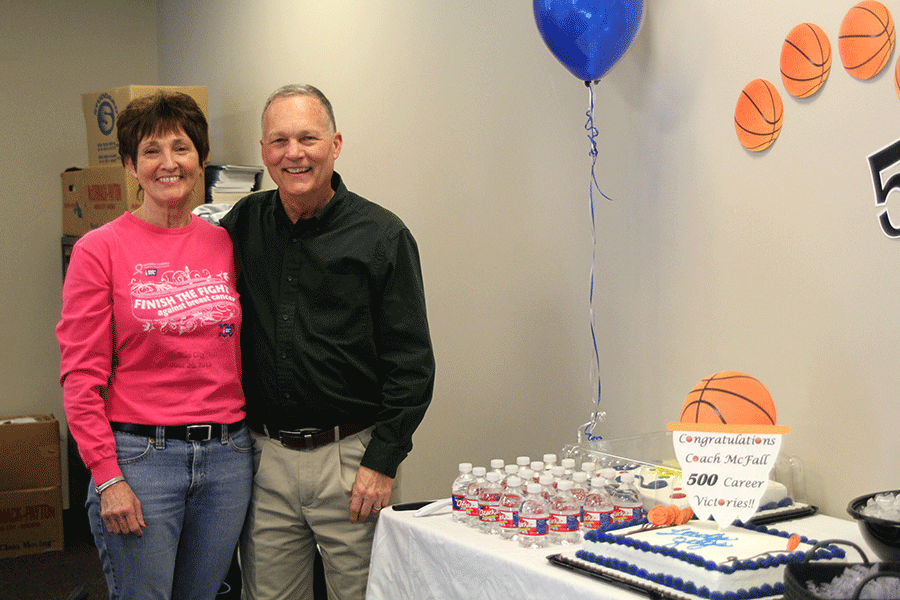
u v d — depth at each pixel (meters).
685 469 1.47
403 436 1.90
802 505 1.77
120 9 4.62
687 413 1.53
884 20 1.62
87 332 1.75
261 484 1.96
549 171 2.40
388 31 3.00
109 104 3.72
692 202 2.03
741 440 1.44
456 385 2.80
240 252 1.99
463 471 1.79
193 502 1.86
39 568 3.68
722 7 1.93
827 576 1.14
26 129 4.35
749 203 1.90
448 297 2.81
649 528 1.50
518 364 2.54
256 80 3.85
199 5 4.28
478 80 2.62
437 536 1.67
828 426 1.77
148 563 1.79
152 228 1.86
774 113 1.83
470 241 2.70
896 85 1.61
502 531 1.64
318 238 1.91
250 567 2.00
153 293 1.79
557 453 2.42
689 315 2.05
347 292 1.91
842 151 1.72
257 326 1.96
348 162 3.29
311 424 1.94
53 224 4.45
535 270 2.47
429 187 2.87
